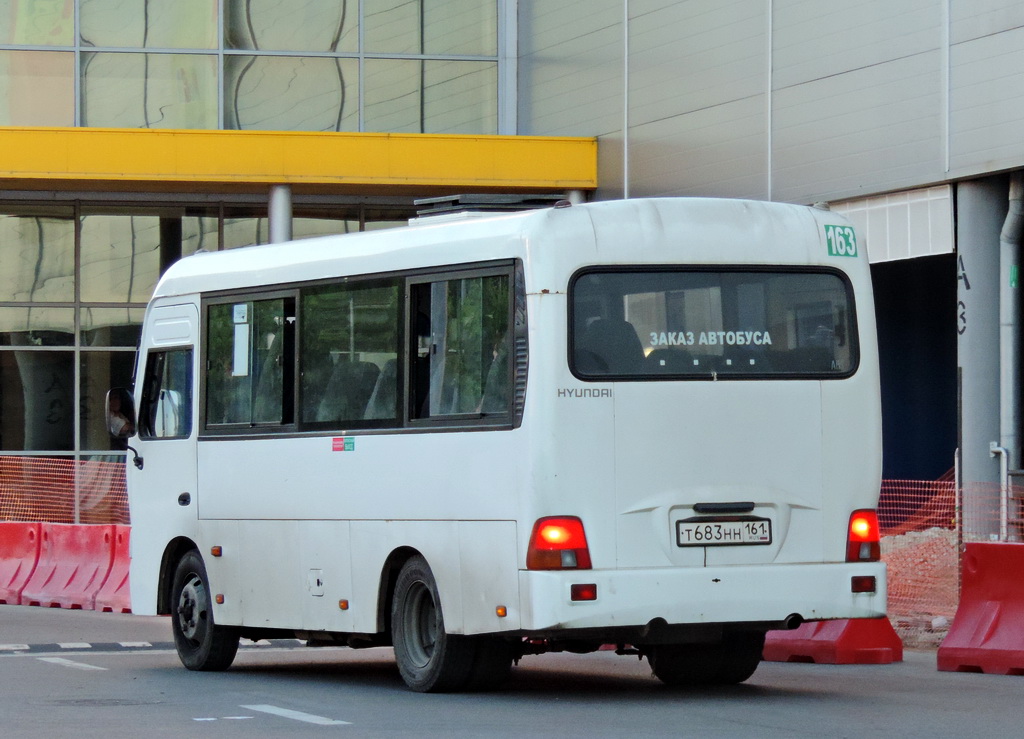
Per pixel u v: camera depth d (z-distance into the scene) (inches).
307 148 1425.9
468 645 625.3
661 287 598.5
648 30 1341.0
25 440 1560.0
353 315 671.1
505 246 600.4
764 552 599.8
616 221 597.6
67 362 1567.4
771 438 603.8
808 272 617.6
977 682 688.4
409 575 641.0
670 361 595.5
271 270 718.5
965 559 744.3
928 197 1076.5
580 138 1425.9
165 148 1413.6
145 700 627.5
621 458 586.2
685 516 591.2
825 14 1149.1
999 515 907.4
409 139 1429.6
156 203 1563.7
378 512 651.5
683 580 585.6
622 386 588.7
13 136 1396.4
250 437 722.8
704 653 669.9
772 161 1202.6
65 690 666.2
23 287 1563.7
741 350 604.7
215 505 743.7
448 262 625.3
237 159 1419.8
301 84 1512.1
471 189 1455.5
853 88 1123.3
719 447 597.3
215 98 1502.2
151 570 786.8
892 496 958.4
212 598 746.2
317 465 684.1
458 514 611.5
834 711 583.5
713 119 1264.8
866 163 1113.4
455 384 618.5
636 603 580.4
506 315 598.2
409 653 644.7
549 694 639.1
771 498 601.6
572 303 587.5
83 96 1489.9
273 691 663.1
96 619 1057.5
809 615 602.2
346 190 1471.5
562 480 579.5
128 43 1498.5
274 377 713.0
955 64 1037.2
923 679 701.9
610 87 1392.7
